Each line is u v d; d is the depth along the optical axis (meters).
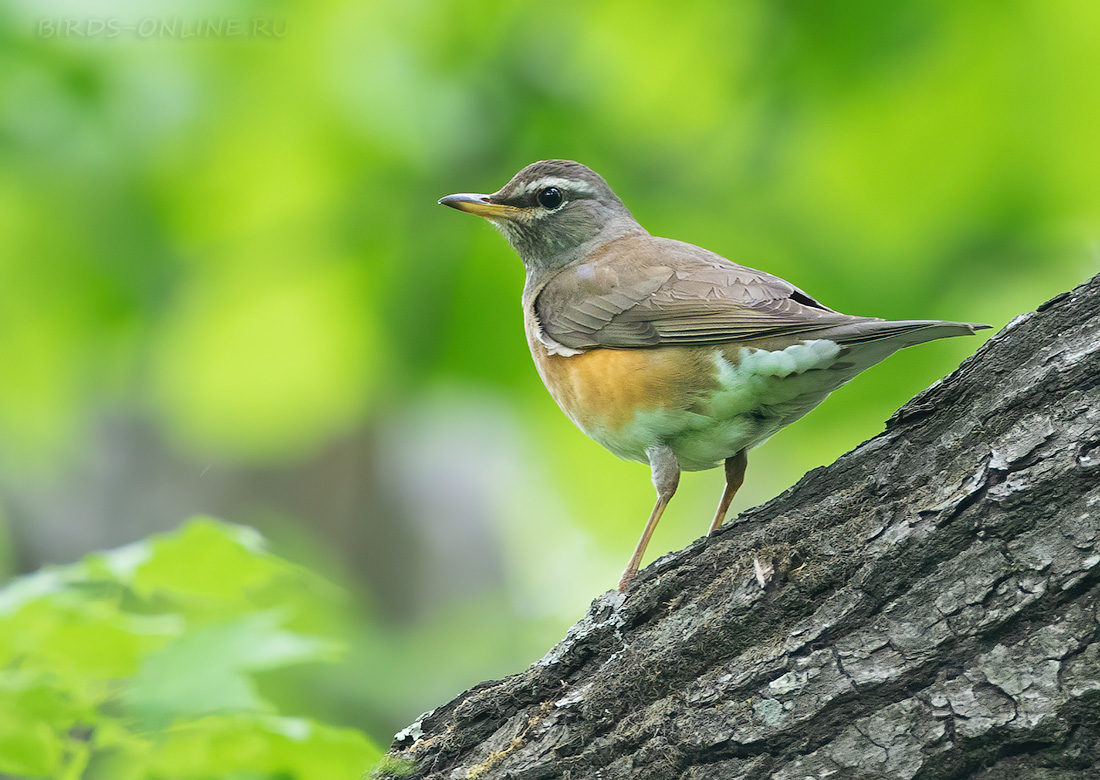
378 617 14.67
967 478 4.77
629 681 5.11
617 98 13.52
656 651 5.12
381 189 12.71
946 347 12.77
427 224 12.80
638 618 5.32
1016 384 4.89
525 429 14.45
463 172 12.90
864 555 4.84
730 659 5.01
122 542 14.48
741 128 13.49
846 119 13.21
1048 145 13.20
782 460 15.62
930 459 5.02
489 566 15.71
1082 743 4.29
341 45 12.19
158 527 14.57
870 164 13.44
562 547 17.55
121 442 14.54
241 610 6.18
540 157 13.14
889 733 4.55
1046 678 4.35
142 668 5.54
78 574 5.88
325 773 5.61
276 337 13.09
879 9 12.43
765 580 5.01
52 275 12.45
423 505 15.62
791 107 13.30
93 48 11.72
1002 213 13.45
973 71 12.98
